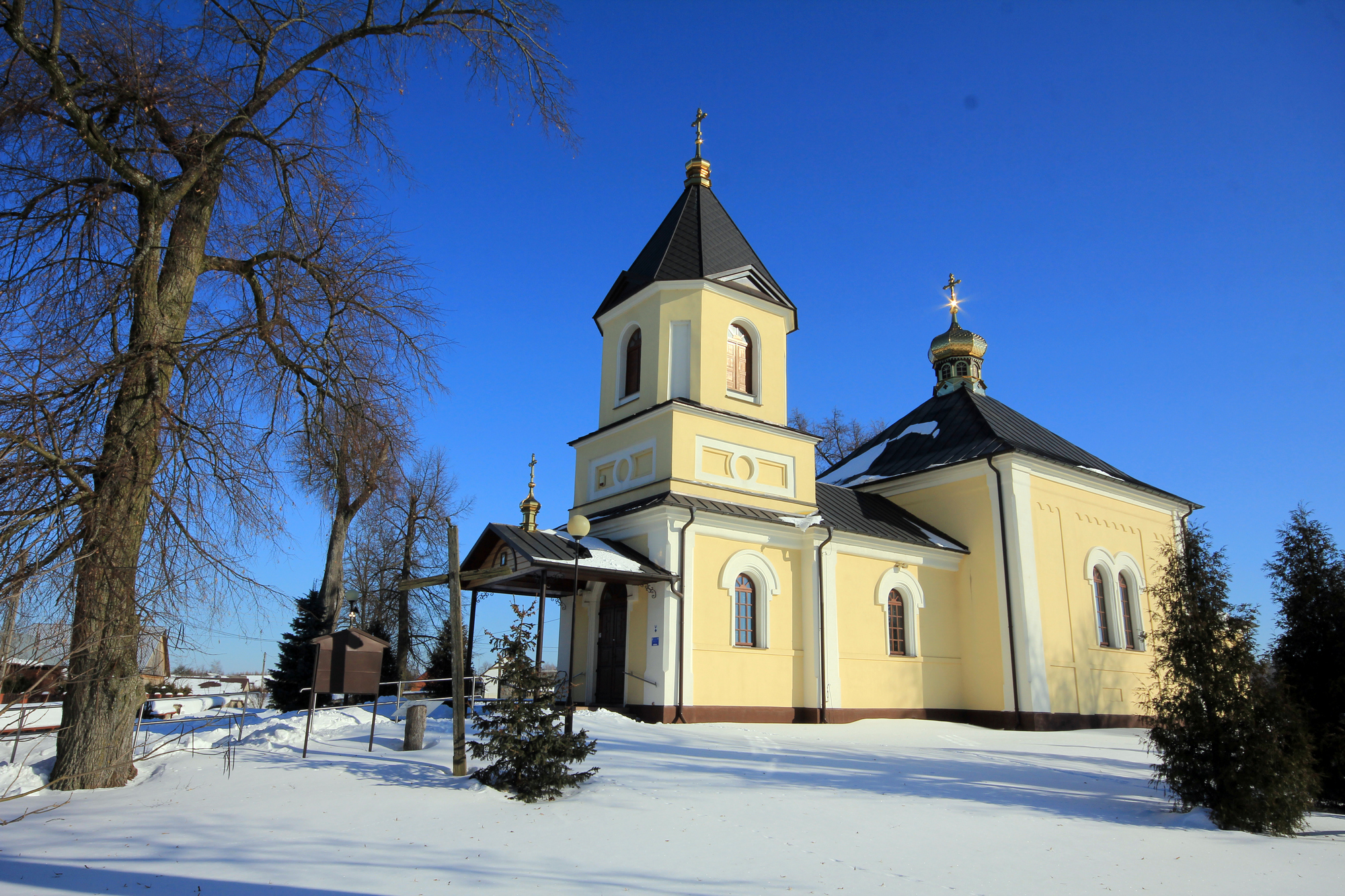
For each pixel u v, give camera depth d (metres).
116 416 10.49
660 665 18.30
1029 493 24.44
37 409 9.70
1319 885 7.65
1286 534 14.45
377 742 13.23
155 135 11.78
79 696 10.45
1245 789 10.21
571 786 10.25
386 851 7.64
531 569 17.06
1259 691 10.80
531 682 10.17
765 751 14.11
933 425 29.16
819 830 8.66
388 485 15.17
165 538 10.34
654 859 7.48
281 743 13.05
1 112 10.42
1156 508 28.86
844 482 29.23
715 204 24.53
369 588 34.03
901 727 19.84
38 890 6.39
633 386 23.30
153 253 11.40
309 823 8.61
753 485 21.67
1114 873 7.66
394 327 13.61
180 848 7.67
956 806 10.31
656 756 12.82
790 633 20.53
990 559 24.16
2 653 8.62
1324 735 12.65
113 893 6.38
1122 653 25.67
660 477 20.67
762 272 23.53
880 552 22.80
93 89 11.25
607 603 20.62
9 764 10.70
